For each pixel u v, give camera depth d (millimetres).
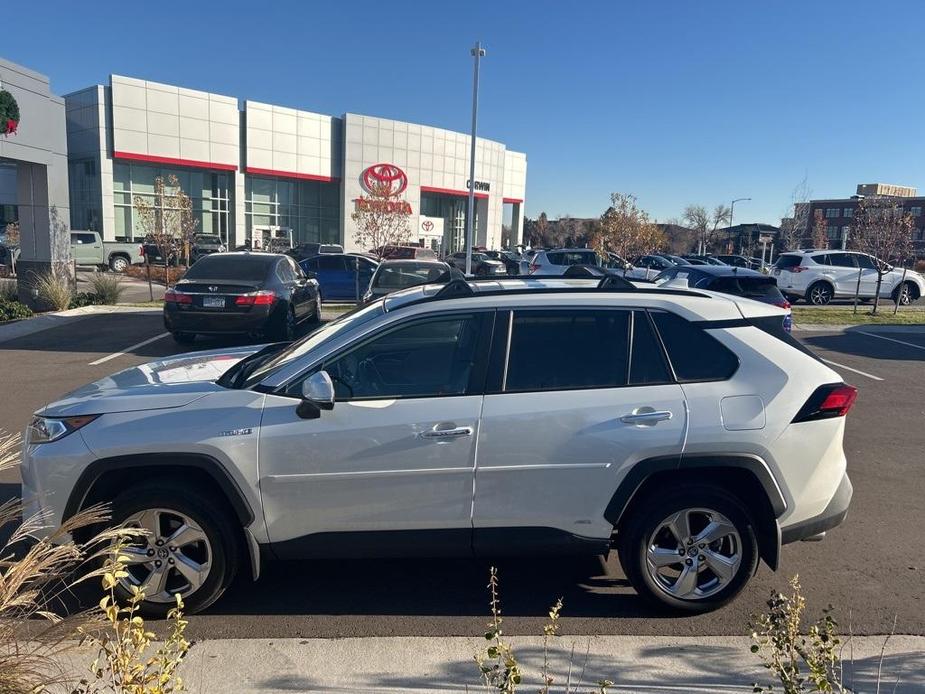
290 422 3668
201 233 39906
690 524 3824
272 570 4414
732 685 3234
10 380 9633
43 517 3508
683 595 3828
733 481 3906
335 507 3705
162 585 3729
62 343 12805
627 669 3359
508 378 3795
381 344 3891
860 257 23766
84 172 38812
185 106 39031
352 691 3174
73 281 18578
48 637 2576
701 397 3758
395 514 3721
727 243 62031
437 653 3494
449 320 3883
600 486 3709
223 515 3729
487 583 4258
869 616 3895
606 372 3818
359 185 45688
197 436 3619
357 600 4043
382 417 3674
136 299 21734
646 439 3674
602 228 36781
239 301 11867
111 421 3693
